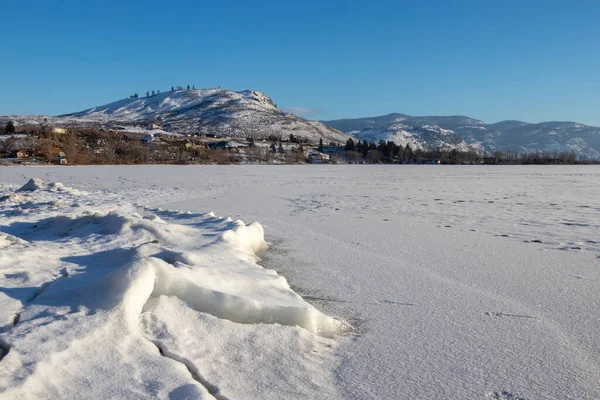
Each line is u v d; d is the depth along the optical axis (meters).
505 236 8.91
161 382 2.87
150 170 44.72
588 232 9.34
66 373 2.88
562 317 4.52
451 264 6.61
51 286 4.27
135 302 3.66
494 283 5.66
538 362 3.56
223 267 5.04
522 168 68.56
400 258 6.97
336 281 5.69
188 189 21.61
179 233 6.95
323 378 3.24
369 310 4.68
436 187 24.70
